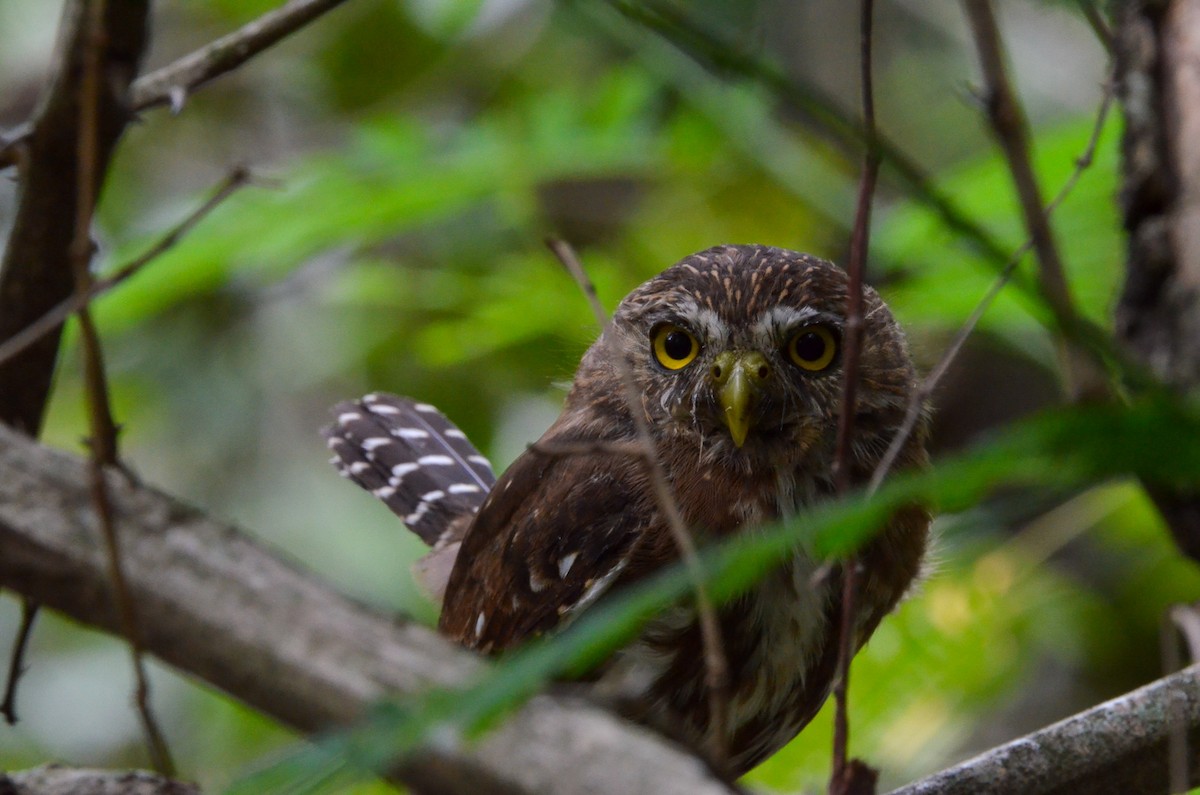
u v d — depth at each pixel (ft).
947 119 42.19
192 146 45.88
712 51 10.28
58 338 18.44
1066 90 41.37
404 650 10.14
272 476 42.32
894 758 30.48
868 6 13.91
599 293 34.42
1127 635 37.50
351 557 40.81
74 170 17.78
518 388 41.83
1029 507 9.22
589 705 10.20
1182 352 15.70
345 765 8.67
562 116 34.06
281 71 44.57
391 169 32.96
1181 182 16.37
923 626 30.53
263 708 10.36
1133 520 35.01
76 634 41.75
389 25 42.24
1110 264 27.71
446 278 35.68
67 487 10.78
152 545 10.55
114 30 17.48
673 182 39.93
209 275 32.73
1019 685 35.55
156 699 40.22
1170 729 20.51
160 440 42.78
